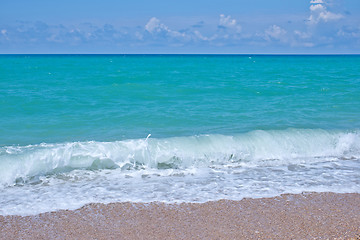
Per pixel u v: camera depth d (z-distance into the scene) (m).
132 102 16.41
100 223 5.96
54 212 6.36
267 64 67.19
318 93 20.16
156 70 42.31
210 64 65.62
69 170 8.49
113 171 8.59
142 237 5.50
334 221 6.07
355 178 8.25
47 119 12.80
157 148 9.27
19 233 5.60
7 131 11.16
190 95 18.88
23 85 22.05
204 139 9.92
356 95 19.23
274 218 6.16
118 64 62.38
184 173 8.56
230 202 6.81
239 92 20.28
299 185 7.75
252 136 10.34
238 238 5.47
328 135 10.80
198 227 5.82
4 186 7.59
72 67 48.16
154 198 6.99
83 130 11.44
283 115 14.01
